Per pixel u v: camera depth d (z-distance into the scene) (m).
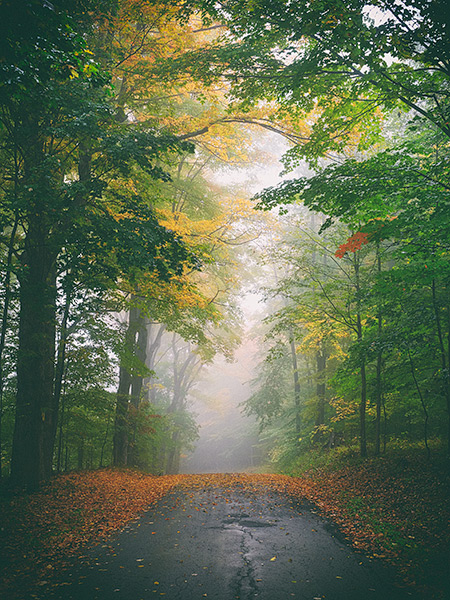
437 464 10.70
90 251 8.60
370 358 10.42
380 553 6.25
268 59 8.21
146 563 5.76
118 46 10.32
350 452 15.50
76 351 12.59
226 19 7.68
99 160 9.09
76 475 12.55
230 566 5.68
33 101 5.99
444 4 5.41
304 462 18.50
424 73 7.15
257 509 9.24
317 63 7.22
